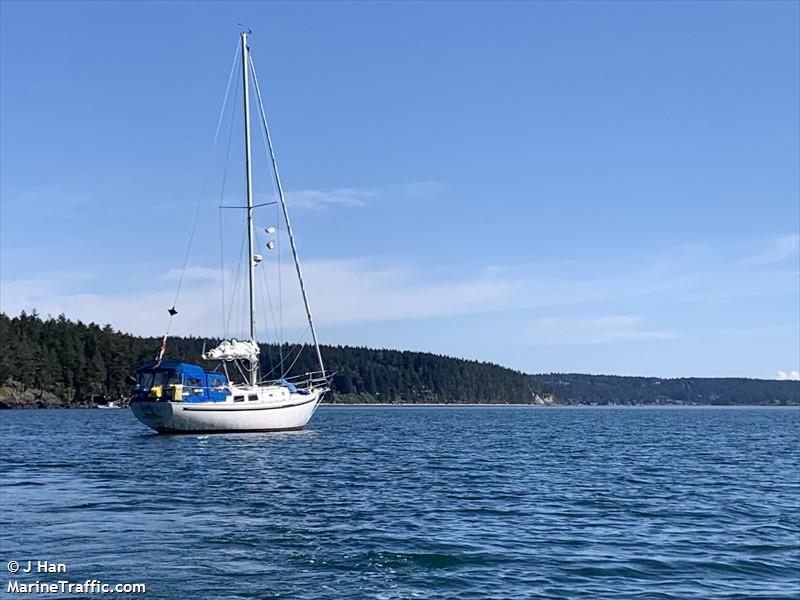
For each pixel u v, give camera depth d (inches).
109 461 1444.4
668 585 572.1
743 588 570.3
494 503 949.2
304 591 535.2
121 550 639.8
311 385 2269.9
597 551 676.7
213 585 542.3
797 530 797.9
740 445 2241.6
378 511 869.2
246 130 2288.4
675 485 1176.8
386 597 525.7
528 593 542.3
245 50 2324.1
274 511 855.1
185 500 932.0
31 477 1173.7
